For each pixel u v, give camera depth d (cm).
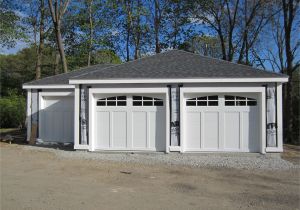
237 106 1528
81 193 860
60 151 1603
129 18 3606
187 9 3412
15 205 752
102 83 1556
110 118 1581
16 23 2980
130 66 1670
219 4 3366
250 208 753
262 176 1095
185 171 1165
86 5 3444
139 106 1566
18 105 3253
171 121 1534
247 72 1520
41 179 1016
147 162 1330
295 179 1055
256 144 1520
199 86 1523
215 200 814
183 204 775
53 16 2781
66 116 1898
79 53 3512
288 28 2662
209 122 1538
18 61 4709
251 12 3281
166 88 1535
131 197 830
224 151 1526
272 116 1497
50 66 3694
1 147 1752
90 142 1575
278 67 3625
